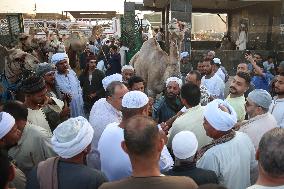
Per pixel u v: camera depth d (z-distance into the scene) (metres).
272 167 1.81
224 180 2.86
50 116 4.12
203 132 3.52
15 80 5.56
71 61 12.23
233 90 4.62
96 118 3.83
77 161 2.50
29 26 17.62
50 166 2.42
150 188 1.95
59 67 5.64
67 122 2.55
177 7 13.01
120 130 2.99
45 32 14.11
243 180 2.94
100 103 3.94
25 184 2.68
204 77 6.66
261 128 3.50
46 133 3.29
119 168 2.91
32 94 3.74
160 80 7.68
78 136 2.45
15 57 5.64
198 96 3.64
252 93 3.62
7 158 2.06
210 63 6.52
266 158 1.83
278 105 4.31
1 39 14.03
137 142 1.99
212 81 6.46
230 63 15.20
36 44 11.41
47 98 4.15
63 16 23.36
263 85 7.25
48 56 11.66
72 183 2.36
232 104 4.59
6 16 14.33
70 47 13.04
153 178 1.98
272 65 12.38
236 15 19.20
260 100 3.52
